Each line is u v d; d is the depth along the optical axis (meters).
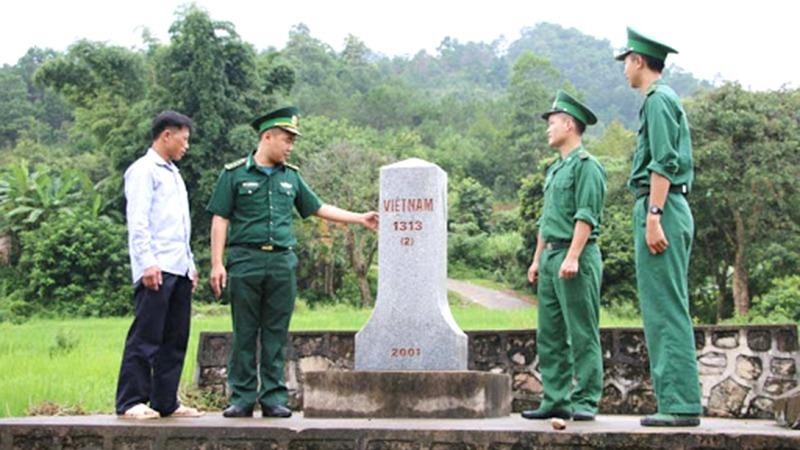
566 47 141.88
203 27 37.81
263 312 7.38
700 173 29.22
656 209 6.05
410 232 7.87
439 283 7.90
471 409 6.94
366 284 36.31
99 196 37.38
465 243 49.53
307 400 7.16
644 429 5.72
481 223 52.88
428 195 7.87
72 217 35.50
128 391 6.86
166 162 7.21
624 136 56.41
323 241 36.53
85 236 34.38
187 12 38.31
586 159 7.07
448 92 103.75
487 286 44.94
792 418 6.38
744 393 9.82
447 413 6.95
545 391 7.18
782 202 28.92
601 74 127.88
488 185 65.75
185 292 7.21
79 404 10.16
